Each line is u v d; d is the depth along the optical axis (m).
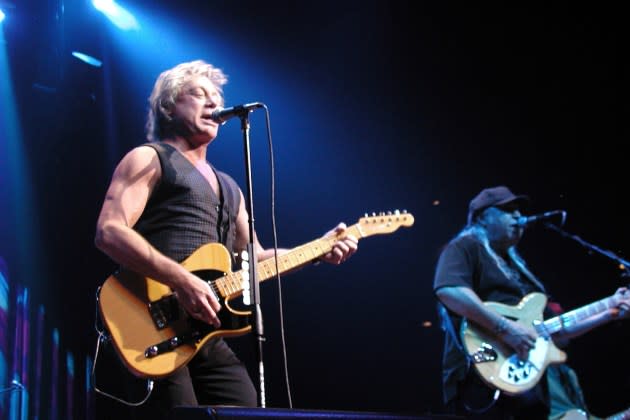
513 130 7.09
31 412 5.53
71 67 6.00
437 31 7.09
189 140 3.12
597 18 6.59
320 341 7.06
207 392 2.83
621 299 4.24
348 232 3.33
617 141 6.64
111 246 2.61
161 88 3.19
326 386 6.95
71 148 6.13
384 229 3.43
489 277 4.26
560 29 6.77
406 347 7.08
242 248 3.24
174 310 2.69
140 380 2.70
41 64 5.79
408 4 7.00
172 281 2.61
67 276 5.97
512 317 4.14
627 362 5.88
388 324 7.15
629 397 5.80
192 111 3.10
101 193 6.20
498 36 6.97
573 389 4.32
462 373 4.08
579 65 6.79
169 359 2.63
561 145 6.89
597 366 5.97
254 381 6.55
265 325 6.92
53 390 5.66
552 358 4.09
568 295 6.54
